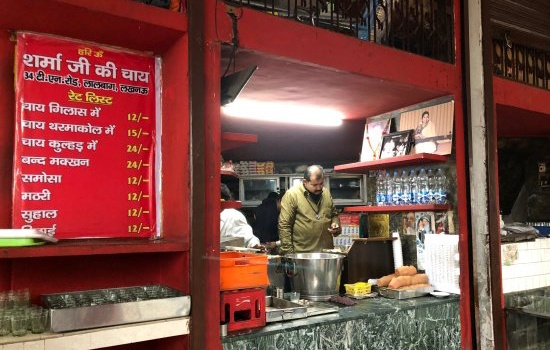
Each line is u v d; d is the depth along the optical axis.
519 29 3.83
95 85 2.33
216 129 2.24
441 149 3.39
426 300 3.09
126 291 2.26
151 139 2.46
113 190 2.35
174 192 2.30
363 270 3.53
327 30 2.64
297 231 4.07
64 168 2.24
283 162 5.95
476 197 3.31
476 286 3.25
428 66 3.13
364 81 2.92
